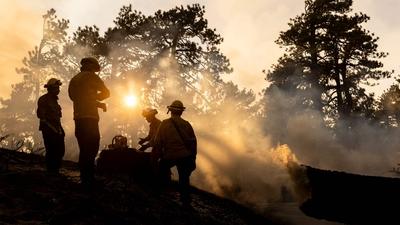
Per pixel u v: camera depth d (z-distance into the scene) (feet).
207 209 21.77
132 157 23.75
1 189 14.82
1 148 23.36
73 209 13.70
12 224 11.83
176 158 19.84
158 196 20.48
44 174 18.26
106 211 14.58
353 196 22.44
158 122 25.27
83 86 17.90
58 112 21.21
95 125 17.81
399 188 21.38
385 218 21.20
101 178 20.95
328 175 23.88
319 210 23.68
